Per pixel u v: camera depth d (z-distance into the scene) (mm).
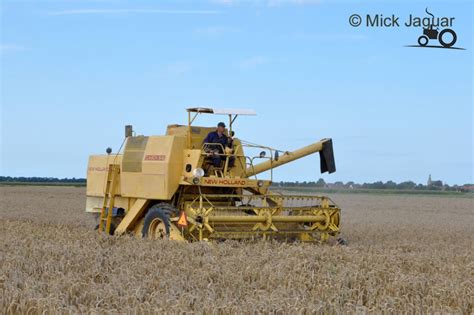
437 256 17297
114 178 22078
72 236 20141
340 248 17453
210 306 10328
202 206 19156
